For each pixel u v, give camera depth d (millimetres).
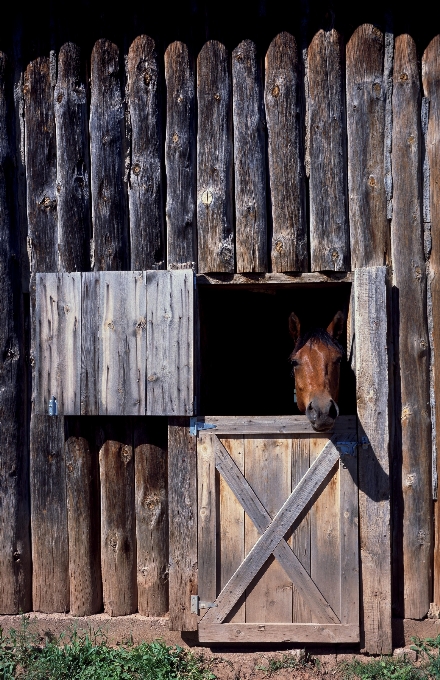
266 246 4379
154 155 4418
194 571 4289
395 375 4375
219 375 6375
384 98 4383
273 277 4348
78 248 4441
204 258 4363
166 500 4434
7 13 4531
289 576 4234
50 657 4090
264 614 4266
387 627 4203
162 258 4426
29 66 4531
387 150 4371
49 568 4520
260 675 4109
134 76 4438
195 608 4254
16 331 4520
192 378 4219
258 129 4371
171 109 4422
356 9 4410
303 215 4367
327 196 4320
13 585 4520
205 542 4262
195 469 4281
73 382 4297
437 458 4352
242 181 4367
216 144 4379
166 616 4438
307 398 3746
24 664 4121
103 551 4488
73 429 4449
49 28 4520
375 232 4344
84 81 4508
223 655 4277
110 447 4449
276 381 6934
